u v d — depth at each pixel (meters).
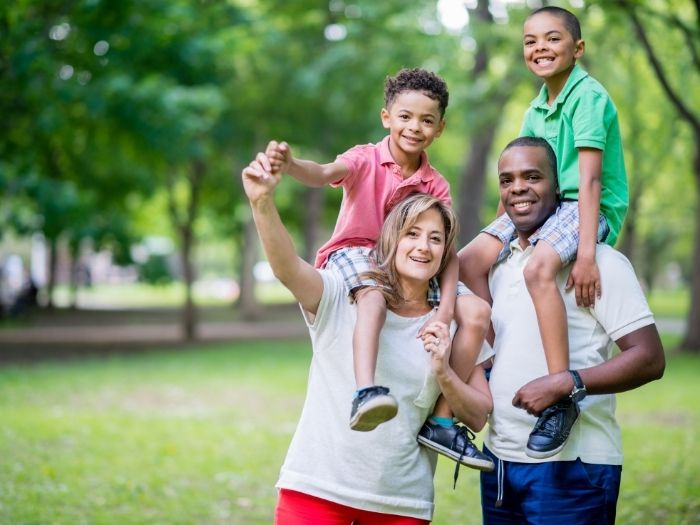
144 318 32.59
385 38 17.09
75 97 15.58
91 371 15.52
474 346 3.25
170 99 16.19
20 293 31.75
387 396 2.90
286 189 29.02
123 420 10.66
